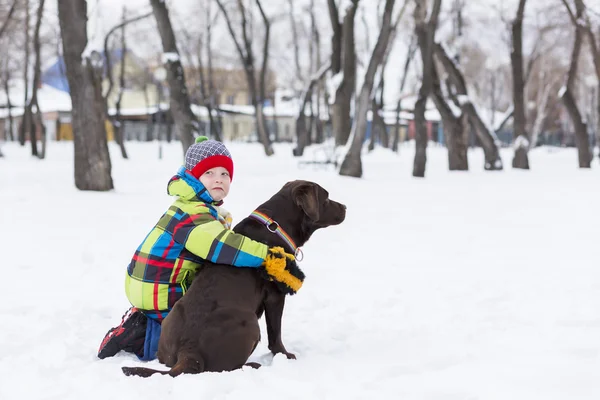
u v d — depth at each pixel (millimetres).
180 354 4207
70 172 23016
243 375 4051
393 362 4531
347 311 6195
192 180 4734
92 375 4172
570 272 7605
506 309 6035
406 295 6766
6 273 7863
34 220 11711
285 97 82562
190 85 67250
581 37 28297
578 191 17297
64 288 7152
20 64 57312
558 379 3912
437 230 11031
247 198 14453
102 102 16641
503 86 74750
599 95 36938
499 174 24203
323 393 3811
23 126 45406
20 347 5023
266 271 4500
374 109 42906
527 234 10516
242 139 78500
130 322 4816
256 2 38469
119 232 10586
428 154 41219
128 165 28547
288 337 5336
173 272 4688
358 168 21469
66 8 16125
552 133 79750
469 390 3807
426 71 22594
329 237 10352
